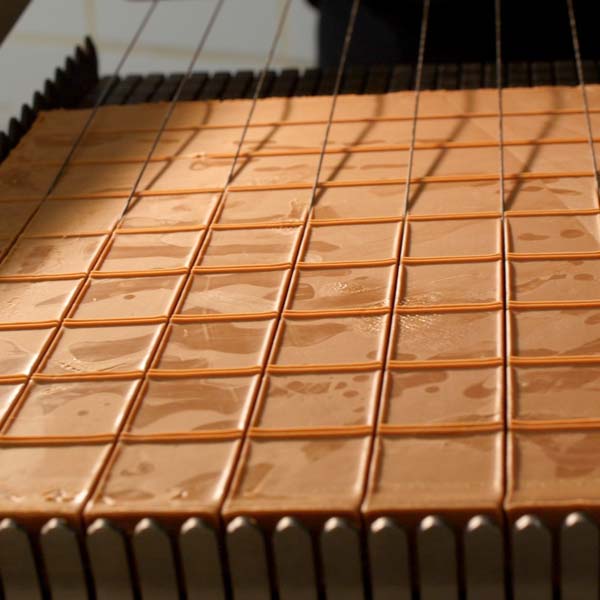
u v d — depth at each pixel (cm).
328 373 41
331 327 42
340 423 40
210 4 92
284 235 46
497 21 55
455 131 50
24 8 54
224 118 52
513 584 37
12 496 39
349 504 38
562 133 49
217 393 41
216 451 39
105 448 40
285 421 40
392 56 70
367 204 47
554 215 46
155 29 92
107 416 40
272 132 51
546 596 37
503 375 40
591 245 44
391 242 45
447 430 39
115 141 51
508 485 38
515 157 48
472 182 47
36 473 39
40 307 44
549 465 38
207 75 57
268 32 91
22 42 91
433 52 68
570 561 37
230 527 38
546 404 39
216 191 48
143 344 42
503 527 37
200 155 50
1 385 41
